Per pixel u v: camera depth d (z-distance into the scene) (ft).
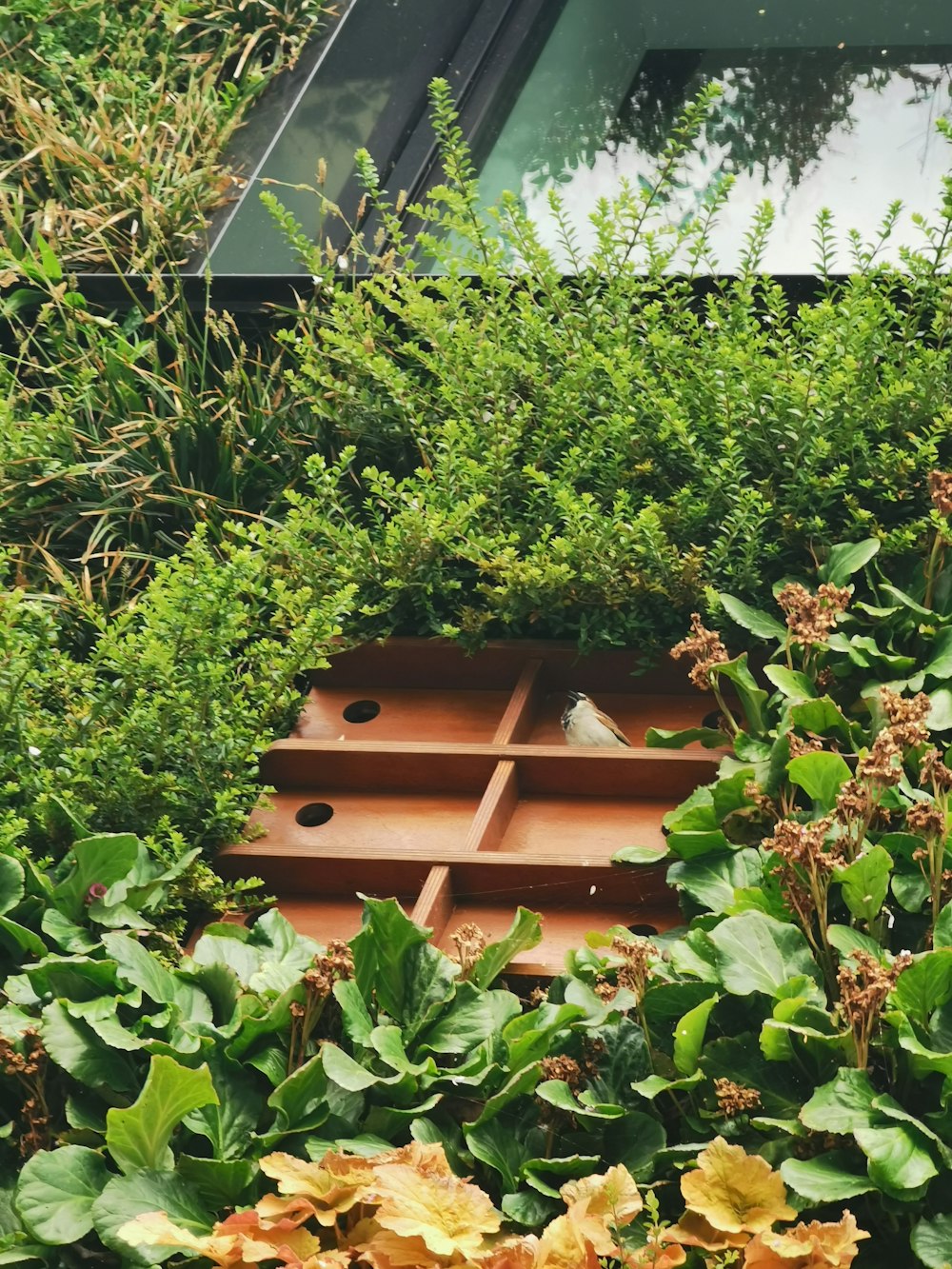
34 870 7.34
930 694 7.76
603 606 8.64
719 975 6.67
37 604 8.61
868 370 8.48
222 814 7.98
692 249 8.91
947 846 7.00
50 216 10.37
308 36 11.71
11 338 10.64
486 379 8.90
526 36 11.30
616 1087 6.71
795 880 6.87
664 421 8.55
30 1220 6.40
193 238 10.41
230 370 9.95
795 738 7.29
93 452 9.67
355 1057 6.89
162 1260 6.37
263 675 8.50
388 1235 6.20
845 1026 6.57
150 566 9.55
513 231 9.07
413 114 10.82
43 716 8.21
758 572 8.50
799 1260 6.06
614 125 10.65
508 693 8.82
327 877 8.02
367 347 9.20
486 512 8.91
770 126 10.32
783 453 8.54
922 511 8.44
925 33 10.61
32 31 11.71
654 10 11.19
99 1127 6.81
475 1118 6.83
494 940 7.69
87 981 6.99
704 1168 6.25
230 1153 6.70
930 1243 6.11
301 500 8.87
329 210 10.34
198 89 11.35
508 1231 6.49
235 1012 6.97
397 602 8.92
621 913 7.77
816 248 9.57
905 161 9.93
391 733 8.63
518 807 8.22
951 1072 6.29
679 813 7.72
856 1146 6.40
